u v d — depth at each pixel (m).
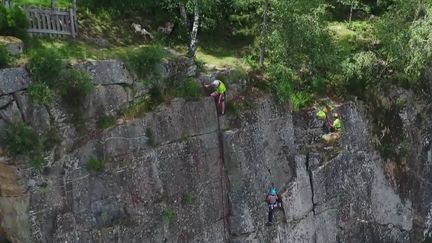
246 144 24.45
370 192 28.28
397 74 28.66
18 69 19.17
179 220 22.78
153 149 21.98
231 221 24.25
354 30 31.09
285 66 26.12
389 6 30.88
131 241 21.48
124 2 26.81
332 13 33.56
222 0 28.86
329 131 26.97
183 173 22.86
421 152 30.38
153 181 22.02
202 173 23.44
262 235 24.83
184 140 22.86
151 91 22.33
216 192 23.91
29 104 19.27
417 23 26.66
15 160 18.95
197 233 23.38
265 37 26.48
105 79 21.02
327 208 26.61
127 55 22.05
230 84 24.59
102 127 20.73
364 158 28.06
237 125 24.31
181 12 27.62
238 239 24.30
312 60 26.59
